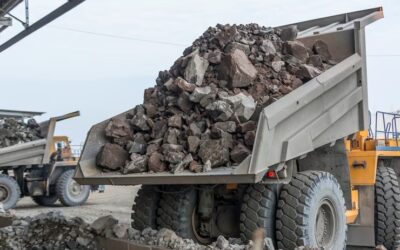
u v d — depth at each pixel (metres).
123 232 5.36
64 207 13.34
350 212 6.50
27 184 13.02
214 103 4.99
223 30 5.79
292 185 5.03
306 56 5.78
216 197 5.50
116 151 5.30
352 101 5.70
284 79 5.35
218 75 5.39
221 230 5.48
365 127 5.88
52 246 5.86
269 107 4.54
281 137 4.67
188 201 5.35
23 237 6.21
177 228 5.30
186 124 5.18
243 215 5.02
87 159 5.36
